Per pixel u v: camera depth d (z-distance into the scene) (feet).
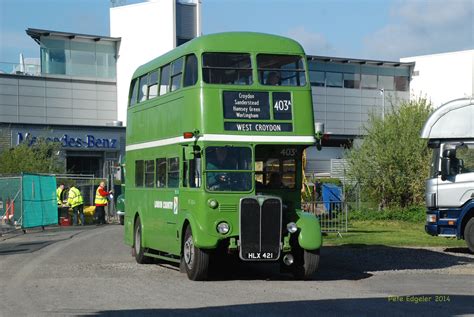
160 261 58.80
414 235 85.92
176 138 49.62
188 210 46.96
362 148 115.14
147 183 57.11
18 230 95.71
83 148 176.45
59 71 191.21
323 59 203.10
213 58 46.42
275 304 36.11
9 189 96.32
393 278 48.96
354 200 114.01
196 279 46.42
